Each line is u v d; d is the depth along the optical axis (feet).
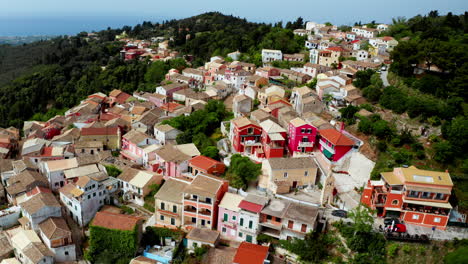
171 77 486.38
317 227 192.95
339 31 638.94
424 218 186.39
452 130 216.13
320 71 422.41
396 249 174.60
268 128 257.34
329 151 242.99
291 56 500.74
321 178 235.20
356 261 175.11
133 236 200.54
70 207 240.94
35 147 300.40
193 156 264.31
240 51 573.74
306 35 591.78
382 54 453.58
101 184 241.55
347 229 184.03
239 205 197.36
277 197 218.79
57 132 368.27
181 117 320.50
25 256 203.72
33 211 221.46
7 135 352.49
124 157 300.40
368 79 339.57
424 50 295.89
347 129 265.13
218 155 269.44
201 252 193.77
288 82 405.18
